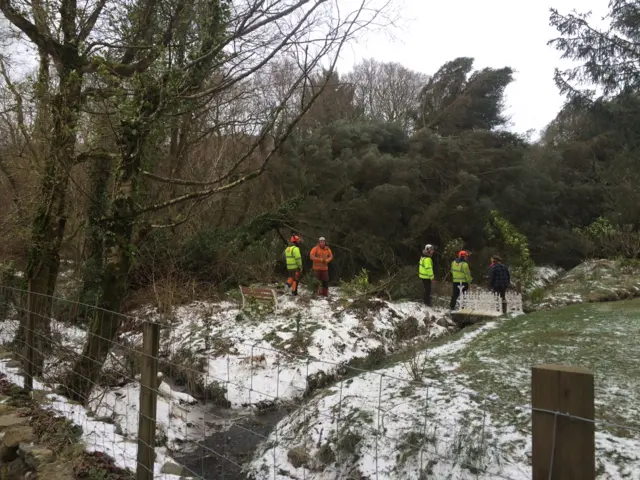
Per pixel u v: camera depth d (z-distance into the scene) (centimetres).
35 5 641
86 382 599
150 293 1295
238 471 576
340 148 1916
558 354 818
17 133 1143
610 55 1950
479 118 2572
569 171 2705
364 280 1539
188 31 634
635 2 1912
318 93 601
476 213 1920
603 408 580
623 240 2162
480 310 1390
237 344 1002
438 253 1916
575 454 175
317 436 602
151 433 326
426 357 800
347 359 1010
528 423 543
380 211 1759
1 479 400
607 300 1568
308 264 1806
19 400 511
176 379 888
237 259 1574
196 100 666
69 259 1480
